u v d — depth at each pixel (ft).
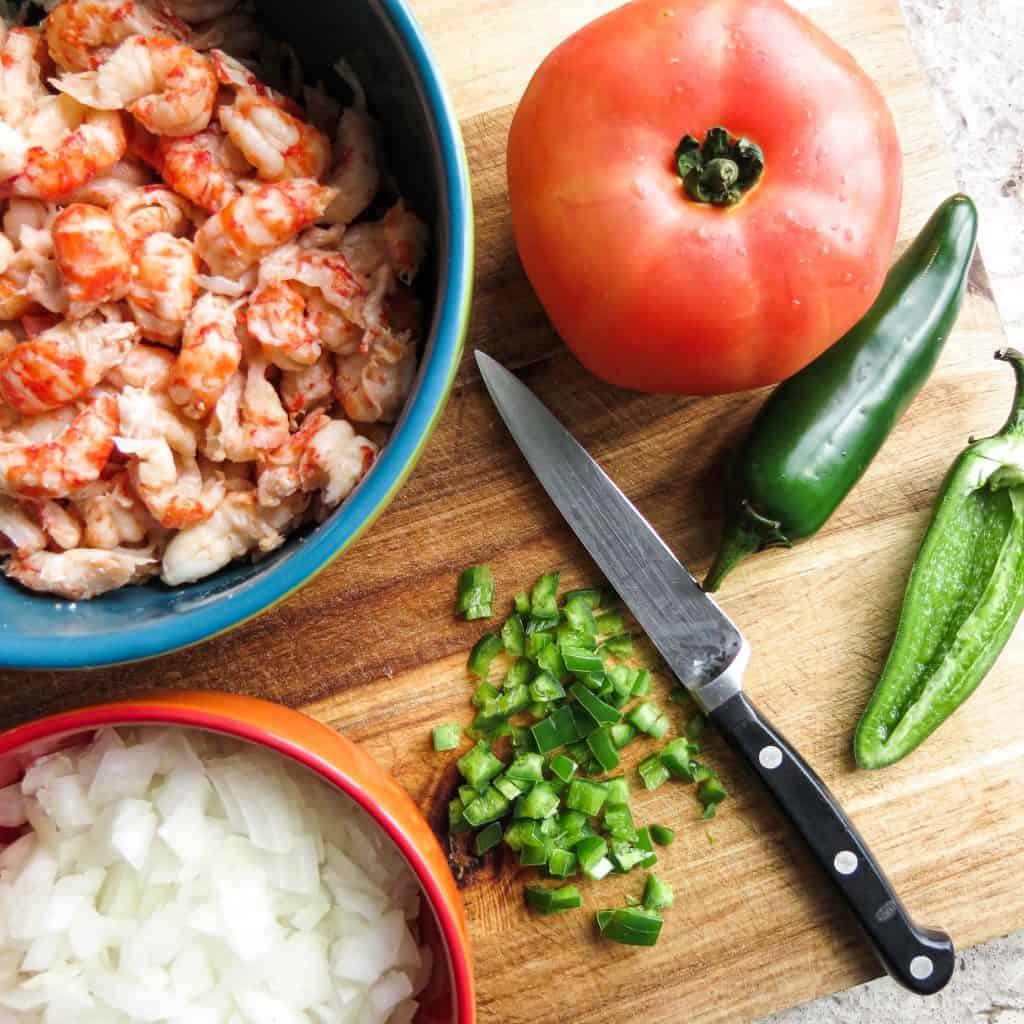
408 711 1.25
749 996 1.25
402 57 1.03
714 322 1.07
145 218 1.05
